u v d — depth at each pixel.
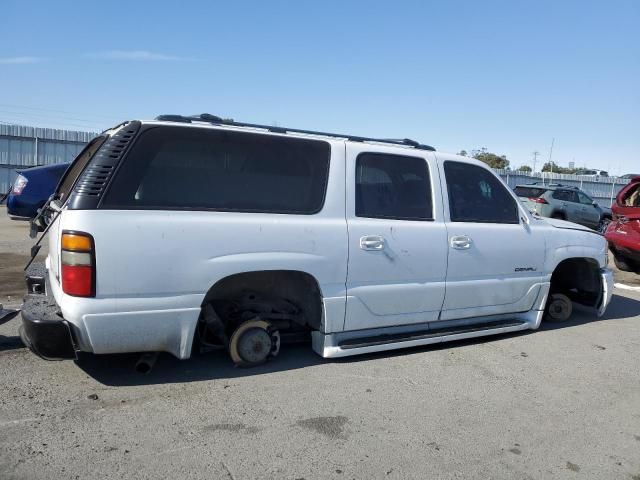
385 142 5.06
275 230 4.09
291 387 4.10
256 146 4.16
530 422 3.79
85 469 2.90
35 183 11.04
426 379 4.43
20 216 11.02
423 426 3.62
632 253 9.70
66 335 3.56
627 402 4.21
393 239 4.62
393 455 3.24
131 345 3.69
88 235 3.50
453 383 4.39
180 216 3.77
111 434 3.28
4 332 5.00
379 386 4.23
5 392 3.77
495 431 3.62
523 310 5.69
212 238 3.85
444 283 4.95
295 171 4.31
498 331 5.42
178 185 3.84
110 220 3.56
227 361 4.53
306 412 3.71
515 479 3.07
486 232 5.21
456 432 3.57
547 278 5.77
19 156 25.61
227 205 3.99
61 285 3.61
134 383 4.01
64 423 3.38
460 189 5.19
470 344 5.41
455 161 5.21
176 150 3.86
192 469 2.96
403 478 3.01
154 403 3.71
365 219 4.54
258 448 3.22
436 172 5.02
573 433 3.66
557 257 5.84
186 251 3.76
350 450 3.26
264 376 4.28
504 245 5.34
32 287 4.43
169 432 3.34
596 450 3.45
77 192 3.61
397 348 4.78
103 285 3.54
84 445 3.14
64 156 26.45
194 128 3.93
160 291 3.71
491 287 5.29
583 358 5.18
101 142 4.19
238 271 3.94
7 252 9.43
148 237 3.65
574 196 19.84
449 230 4.96
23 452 3.03
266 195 4.16
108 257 3.54
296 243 4.17
